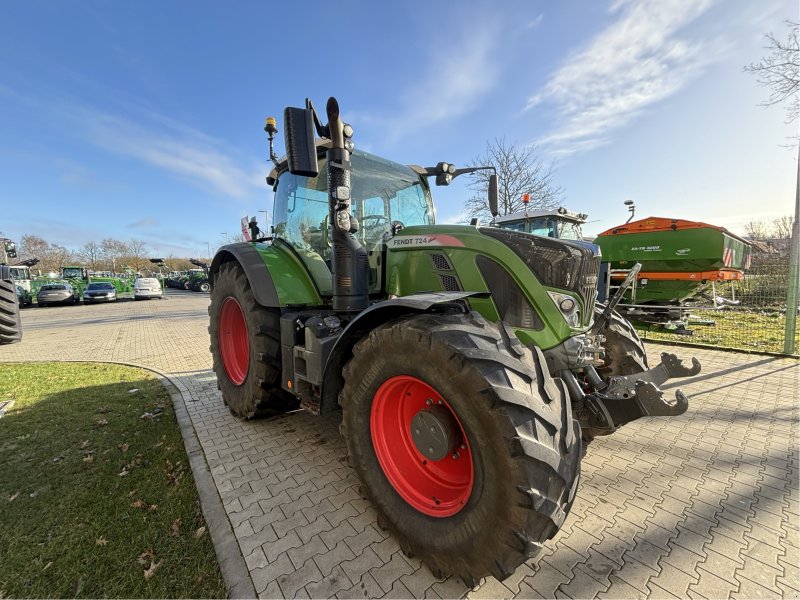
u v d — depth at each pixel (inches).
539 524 58.7
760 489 93.1
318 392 106.6
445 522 68.4
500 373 62.9
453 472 76.1
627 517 84.3
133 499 95.3
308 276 127.3
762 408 139.3
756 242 361.1
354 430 82.6
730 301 350.6
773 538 77.2
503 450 59.2
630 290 313.4
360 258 102.7
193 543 80.6
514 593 66.1
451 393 65.3
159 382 193.0
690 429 124.7
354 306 101.5
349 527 82.9
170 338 336.8
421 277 99.8
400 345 72.5
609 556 73.6
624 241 312.3
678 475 99.8
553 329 84.9
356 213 124.8
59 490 99.2
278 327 123.9
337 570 71.6
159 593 68.6
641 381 81.2
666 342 242.7
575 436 66.1
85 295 788.0
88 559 76.5
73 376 206.8
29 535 83.3
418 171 147.2
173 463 112.0
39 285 829.8
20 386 188.4
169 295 1084.5
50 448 122.0
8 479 104.6
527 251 86.9
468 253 91.5
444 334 68.1
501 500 59.5
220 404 158.9
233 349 148.0
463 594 66.2
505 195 627.2
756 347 232.4
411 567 72.3
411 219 141.5
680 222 286.0
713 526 81.0
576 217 369.7
